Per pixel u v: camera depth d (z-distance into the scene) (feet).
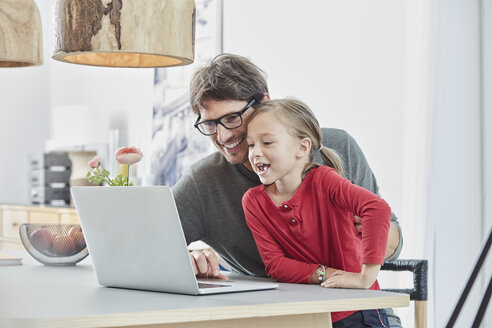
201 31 12.35
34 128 17.21
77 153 14.67
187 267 3.62
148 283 3.88
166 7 4.21
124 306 3.25
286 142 4.64
